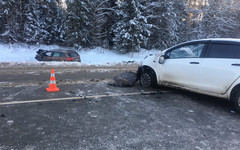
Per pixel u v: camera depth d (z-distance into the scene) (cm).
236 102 437
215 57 472
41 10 2439
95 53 2367
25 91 556
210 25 2836
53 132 321
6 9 2056
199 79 494
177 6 2842
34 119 368
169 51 586
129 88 635
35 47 2308
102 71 1033
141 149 282
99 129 338
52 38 2573
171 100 523
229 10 2822
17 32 2208
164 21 2581
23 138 299
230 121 399
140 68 671
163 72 590
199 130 352
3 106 428
